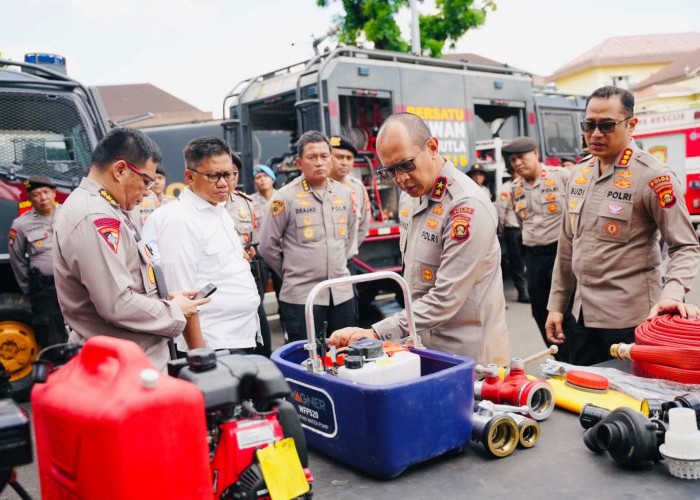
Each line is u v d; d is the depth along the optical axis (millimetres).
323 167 4262
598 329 2773
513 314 7016
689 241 2477
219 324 2732
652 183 2527
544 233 5012
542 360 4836
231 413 1314
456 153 7109
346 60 6164
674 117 12484
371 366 1737
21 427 1219
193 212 2715
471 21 11906
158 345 2068
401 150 2119
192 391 1152
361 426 1636
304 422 1841
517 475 1642
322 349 1914
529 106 8203
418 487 1602
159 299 2059
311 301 1767
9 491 2857
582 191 2779
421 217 2285
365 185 6672
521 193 5180
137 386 1117
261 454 1257
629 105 2582
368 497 1558
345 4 11266
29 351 4535
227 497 1275
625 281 2668
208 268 2717
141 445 1081
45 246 4453
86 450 1097
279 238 4336
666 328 2184
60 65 5098
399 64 6586
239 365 1328
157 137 8961
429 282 2258
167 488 1105
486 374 2066
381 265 6543
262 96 6891
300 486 1279
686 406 1745
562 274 2965
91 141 4691
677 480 1568
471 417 1775
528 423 1801
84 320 1983
